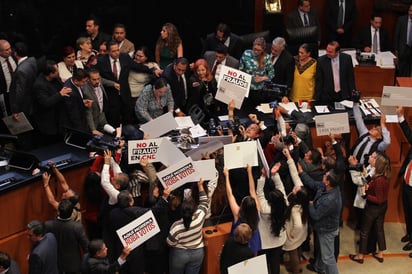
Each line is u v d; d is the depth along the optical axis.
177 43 9.68
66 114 7.90
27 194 6.86
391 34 11.77
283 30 11.54
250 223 6.32
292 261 7.16
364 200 7.63
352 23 11.38
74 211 6.69
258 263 5.96
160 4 11.94
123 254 6.07
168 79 8.59
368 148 7.88
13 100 8.12
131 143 7.03
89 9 11.39
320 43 12.01
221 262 6.25
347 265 7.69
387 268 7.64
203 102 8.62
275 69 9.10
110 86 8.59
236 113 8.66
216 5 12.01
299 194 6.78
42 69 7.93
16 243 6.86
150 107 8.20
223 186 7.15
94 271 5.87
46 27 11.02
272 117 8.48
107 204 6.74
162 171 6.65
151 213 6.27
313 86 9.11
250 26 11.95
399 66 11.03
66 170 7.11
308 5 10.75
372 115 8.39
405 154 8.34
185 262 6.57
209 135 7.88
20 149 8.17
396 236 8.25
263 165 6.91
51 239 6.09
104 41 9.49
